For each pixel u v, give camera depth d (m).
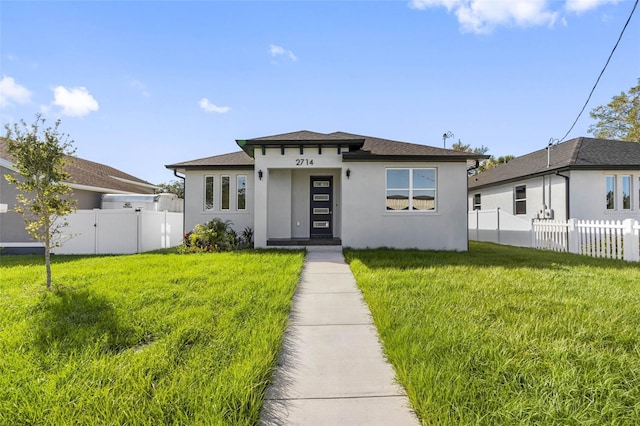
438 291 5.38
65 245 12.12
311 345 3.71
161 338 3.59
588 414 2.30
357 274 6.89
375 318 4.38
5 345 3.45
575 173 13.73
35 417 2.31
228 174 13.55
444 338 3.45
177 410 2.32
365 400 2.67
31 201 6.00
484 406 2.38
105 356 3.19
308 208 13.45
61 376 2.82
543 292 5.36
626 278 6.43
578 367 2.90
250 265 7.79
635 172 13.77
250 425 2.30
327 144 11.08
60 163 6.04
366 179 11.33
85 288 5.73
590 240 10.17
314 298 5.54
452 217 11.27
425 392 2.57
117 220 12.16
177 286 5.81
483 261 8.55
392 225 11.30
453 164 11.33
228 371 2.85
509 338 3.46
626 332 3.66
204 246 11.12
